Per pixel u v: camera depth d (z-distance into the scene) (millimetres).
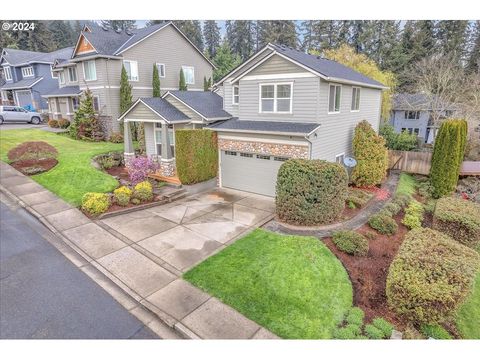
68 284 6797
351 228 9758
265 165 12977
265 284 6820
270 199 12812
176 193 12797
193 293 6543
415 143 22125
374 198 12914
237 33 49312
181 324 5672
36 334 5422
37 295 6410
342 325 5840
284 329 5637
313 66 12070
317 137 12070
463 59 32219
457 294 5453
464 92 24484
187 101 15117
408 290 5742
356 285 6984
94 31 23938
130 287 6730
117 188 12734
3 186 12312
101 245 8492
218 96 18250
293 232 9469
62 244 8531
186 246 8516
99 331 5535
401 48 35562
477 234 8586
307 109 12117
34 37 44969
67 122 25625
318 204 9711
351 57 27906
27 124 28438
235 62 43906
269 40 41469
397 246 8891
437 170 14008
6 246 8305
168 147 14062
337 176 9758
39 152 14766
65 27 53688
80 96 23844
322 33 40156
